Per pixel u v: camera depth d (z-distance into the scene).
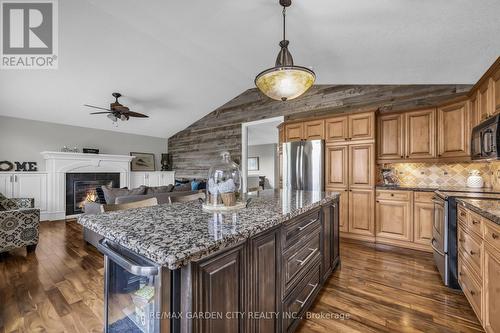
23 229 3.02
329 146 3.83
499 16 1.78
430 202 3.02
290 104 5.04
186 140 7.32
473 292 1.74
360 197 3.55
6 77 3.94
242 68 4.49
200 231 1.04
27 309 1.89
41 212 5.04
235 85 5.60
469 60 2.51
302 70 1.79
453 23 1.97
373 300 2.03
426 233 3.06
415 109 3.32
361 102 4.07
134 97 5.19
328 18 2.25
